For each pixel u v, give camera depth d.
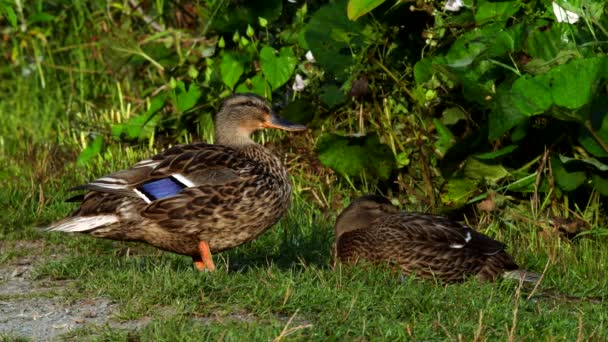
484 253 10.53
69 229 9.92
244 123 11.30
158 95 15.92
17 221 12.99
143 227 10.02
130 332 8.30
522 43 12.20
